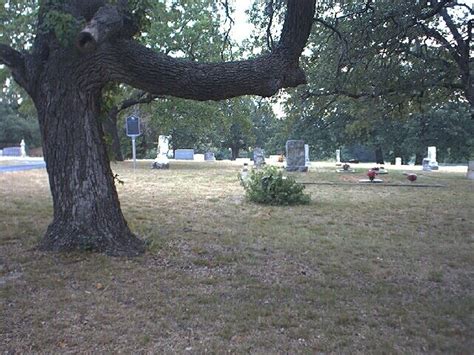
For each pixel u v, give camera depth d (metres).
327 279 5.52
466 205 12.07
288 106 16.08
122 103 27.28
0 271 5.36
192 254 6.49
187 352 3.55
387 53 11.62
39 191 12.80
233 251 6.76
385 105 14.44
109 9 5.23
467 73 12.38
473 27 12.11
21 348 3.55
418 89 12.90
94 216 6.16
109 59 5.70
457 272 5.97
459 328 4.12
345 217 10.00
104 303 4.50
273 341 3.77
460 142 42.41
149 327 3.98
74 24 5.25
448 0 10.42
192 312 4.34
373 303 4.72
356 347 3.69
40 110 6.12
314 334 3.93
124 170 22.83
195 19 24.45
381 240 7.73
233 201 12.10
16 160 32.72
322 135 44.31
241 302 4.64
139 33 6.97
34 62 6.03
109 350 3.55
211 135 54.25
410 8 10.40
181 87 5.92
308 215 10.15
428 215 10.43
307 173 23.59
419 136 42.94
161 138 26.81
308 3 6.23
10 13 9.29
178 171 22.78
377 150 49.25
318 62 12.95
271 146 58.84
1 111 55.56
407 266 6.18
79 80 5.87
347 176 21.56
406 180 19.95
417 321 4.26
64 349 3.56
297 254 6.69
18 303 4.43
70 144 6.08
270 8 9.20
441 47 12.78
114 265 5.66
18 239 6.93
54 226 6.30
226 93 6.10
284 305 4.59
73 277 5.20
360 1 11.30
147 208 10.55
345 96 14.76
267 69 6.16
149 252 6.36
